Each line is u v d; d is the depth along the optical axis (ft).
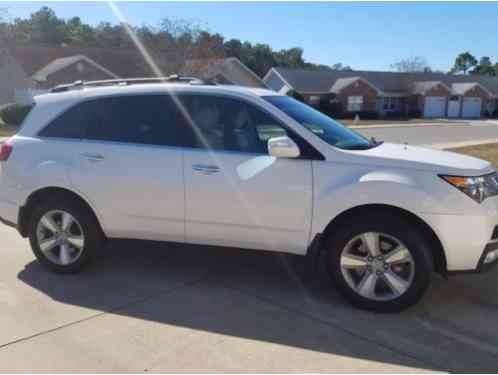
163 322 12.21
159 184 13.97
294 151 12.54
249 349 10.96
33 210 15.49
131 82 15.81
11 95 118.52
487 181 12.50
